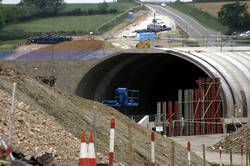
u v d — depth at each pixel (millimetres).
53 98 49219
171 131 93500
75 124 44656
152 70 129750
